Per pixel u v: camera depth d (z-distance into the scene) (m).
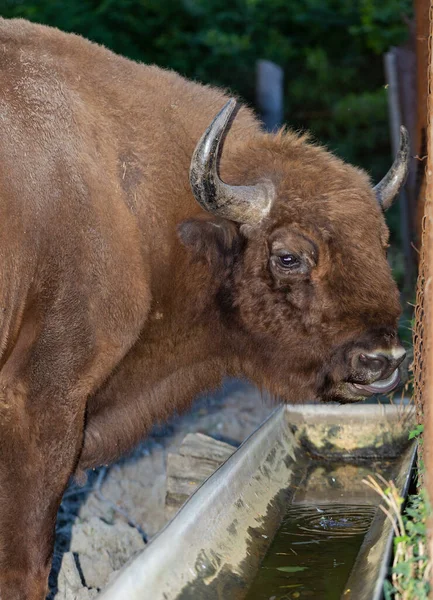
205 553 6.20
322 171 7.30
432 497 5.48
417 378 7.02
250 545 6.84
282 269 7.27
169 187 7.50
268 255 7.29
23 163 6.82
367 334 7.11
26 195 6.79
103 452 8.03
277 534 7.32
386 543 6.08
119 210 7.21
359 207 7.14
